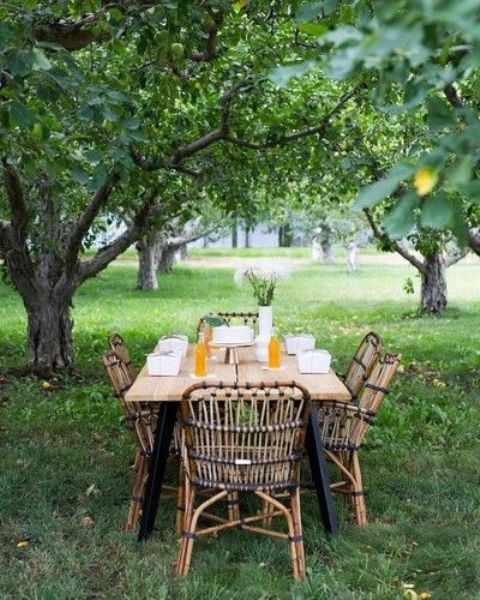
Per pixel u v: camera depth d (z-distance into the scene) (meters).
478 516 4.49
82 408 7.16
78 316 14.93
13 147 3.95
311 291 21.45
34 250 8.81
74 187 8.49
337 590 3.55
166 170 7.96
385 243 9.01
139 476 4.40
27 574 3.75
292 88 7.93
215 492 4.41
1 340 11.48
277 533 3.78
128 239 9.09
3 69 2.88
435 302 15.59
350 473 4.53
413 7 1.19
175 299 18.83
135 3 4.47
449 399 7.50
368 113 7.80
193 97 6.32
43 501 4.71
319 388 4.14
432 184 1.40
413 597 3.46
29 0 3.85
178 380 4.41
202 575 3.72
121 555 4.00
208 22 5.41
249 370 4.72
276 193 9.73
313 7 2.45
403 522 4.36
